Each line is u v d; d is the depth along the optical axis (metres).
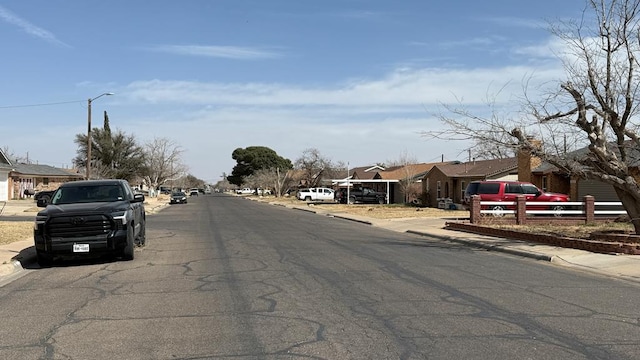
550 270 12.50
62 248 13.03
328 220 32.31
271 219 32.38
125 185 15.47
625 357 6.01
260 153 124.62
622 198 16.30
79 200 14.67
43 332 7.25
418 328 7.22
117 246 13.38
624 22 14.79
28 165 69.00
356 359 5.96
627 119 15.42
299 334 6.97
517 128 16.19
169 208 49.03
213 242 18.53
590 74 15.27
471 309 8.32
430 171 50.03
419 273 11.74
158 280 11.12
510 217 26.06
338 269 12.28
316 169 85.06
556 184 35.56
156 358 6.09
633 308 8.47
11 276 12.18
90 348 6.50
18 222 26.89
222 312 8.22
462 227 22.42
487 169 42.34
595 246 14.87
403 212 38.25
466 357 6.00
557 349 6.30
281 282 10.66
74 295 9.77
